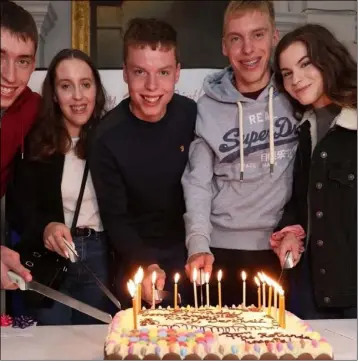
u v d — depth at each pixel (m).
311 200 1.47
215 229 1.58
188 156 1.57
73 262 1.57
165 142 1.55
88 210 1.60
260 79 1.53
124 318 1.18
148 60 1.47
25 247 1.57
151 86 1.47
